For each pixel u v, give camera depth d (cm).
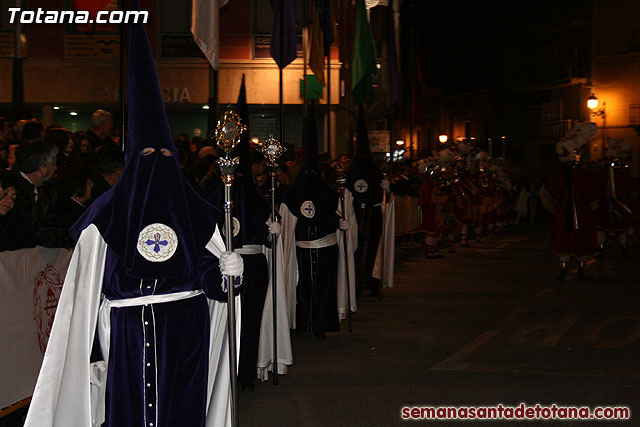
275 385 719
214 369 491
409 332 956
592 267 1642
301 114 2553
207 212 443
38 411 420
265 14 2466
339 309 992
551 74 4269
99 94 2391
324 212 899
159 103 430
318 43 1731
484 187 2381
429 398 670
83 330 422
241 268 447
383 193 1250
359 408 643
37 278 584
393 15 1916
